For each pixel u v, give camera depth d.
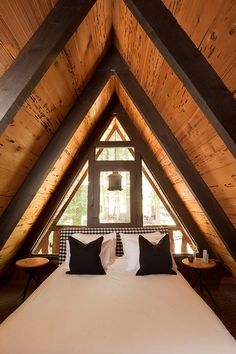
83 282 2.16
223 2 1.03
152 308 1.59
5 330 1.31
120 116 3.68
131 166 3.59
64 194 3.52
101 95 3.06
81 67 2.20
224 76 1.29
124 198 4.22
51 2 1.42
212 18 1.14
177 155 2.41
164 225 3.94
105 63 2.51
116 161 3.60
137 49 2.06
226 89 1.33
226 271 3.48
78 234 3.09
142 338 1.23
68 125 2.50
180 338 1.23
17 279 3.51
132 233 3.32
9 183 2.31
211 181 2.25
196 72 1.33
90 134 3.61
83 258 2.46
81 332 1.29
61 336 1.25
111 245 2.94
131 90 2.46
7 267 3.43
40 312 1.53
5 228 2.50
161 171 3.55
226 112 1.31
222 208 2.38
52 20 1.45
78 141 3.30
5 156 1.99
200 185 2.40
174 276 2.34
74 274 2.41
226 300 2.91
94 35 2.06
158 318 1.44
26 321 1.41
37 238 3.50
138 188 3.56
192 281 3.45
